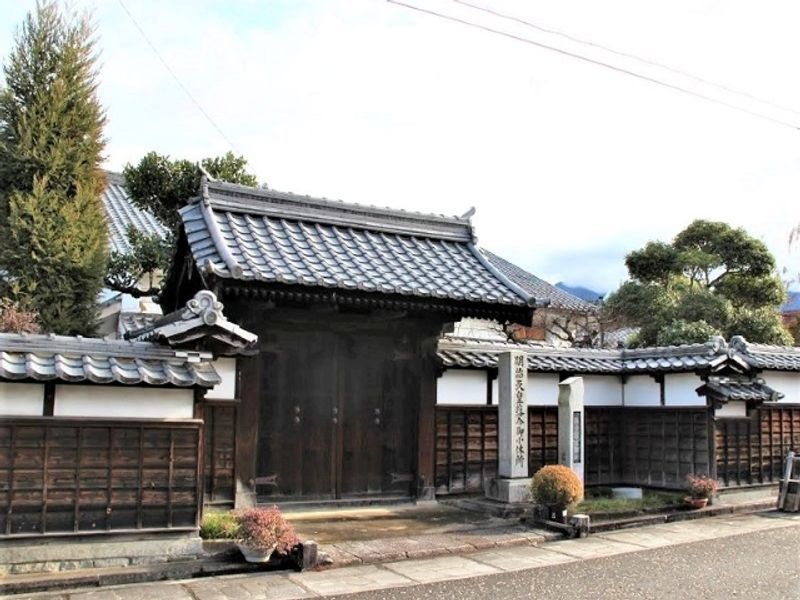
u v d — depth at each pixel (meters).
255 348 10.18
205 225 10.11
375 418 11.26
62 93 11.22
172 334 7.50
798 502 11.77
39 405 7.05
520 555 8.43
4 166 10.92
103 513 7.21
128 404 7.45
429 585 7.03
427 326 11.64
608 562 8.11
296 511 10.39
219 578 7.18
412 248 11.80
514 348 12.94
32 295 10.59
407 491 11.40
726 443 12.48
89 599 6.34
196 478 7.68
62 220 10.84
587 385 13.53
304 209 11.22
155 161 14.20
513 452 10.91
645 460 13.36
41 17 11.65
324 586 6.94
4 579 6.59
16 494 6.87
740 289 21.61
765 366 12.70
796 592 6.86
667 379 13.08
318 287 9.35
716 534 9.89
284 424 10.55
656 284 21.50
